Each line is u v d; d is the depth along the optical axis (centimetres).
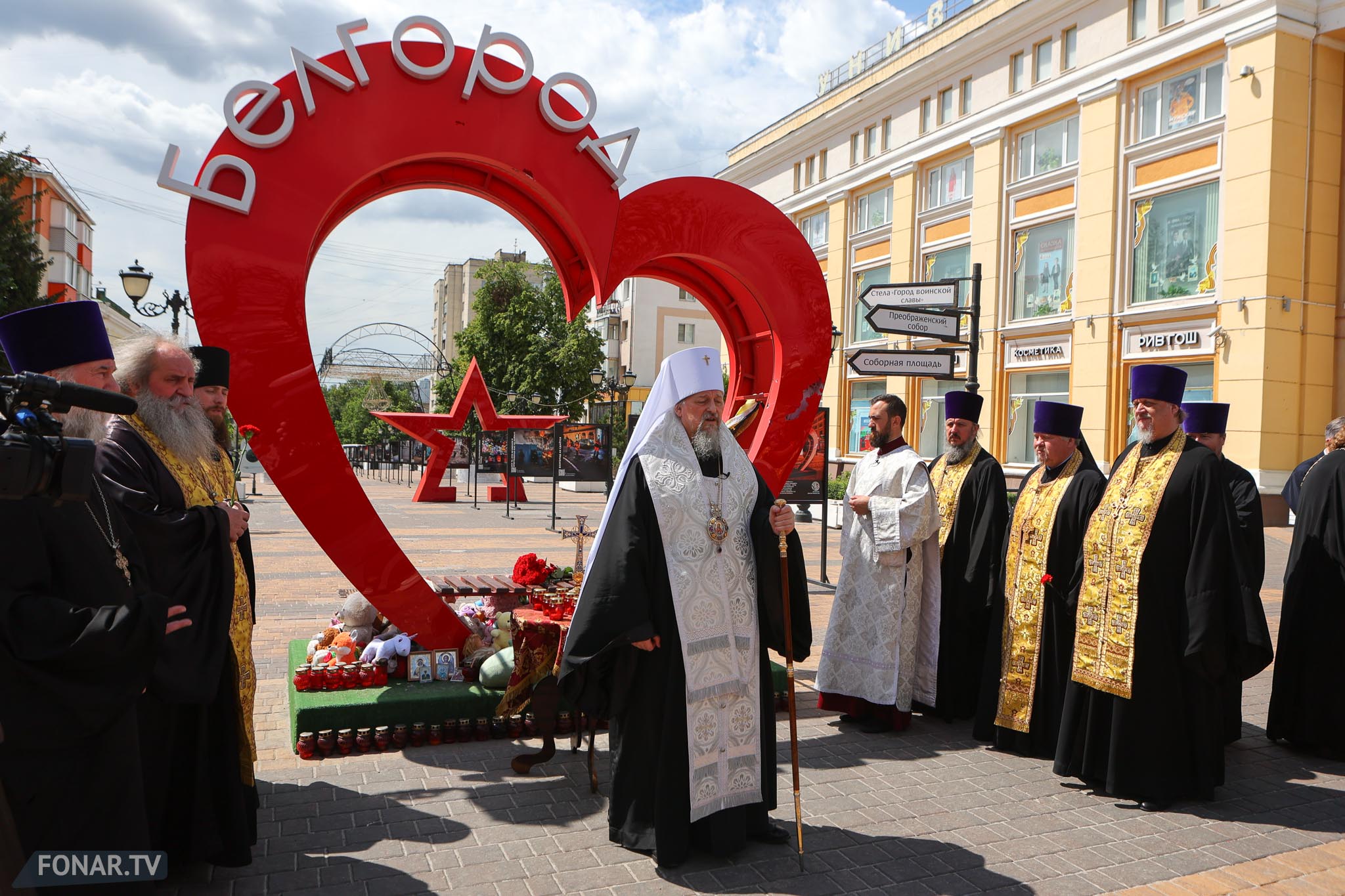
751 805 367
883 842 371
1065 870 348
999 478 552
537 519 1898
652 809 347
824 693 547
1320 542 503
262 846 351
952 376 851
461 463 2475
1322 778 466
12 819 196
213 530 300
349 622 527
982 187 2216
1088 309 1942
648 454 363
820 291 603
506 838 363
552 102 497
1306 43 1647
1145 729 418
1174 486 427
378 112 463
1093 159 1931
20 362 270
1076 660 441
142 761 296
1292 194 1645
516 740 485
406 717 467
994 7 2214
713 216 564
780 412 599
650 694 348
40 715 232
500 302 3616
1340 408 1689
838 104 2803
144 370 318
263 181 443
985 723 509
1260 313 1638
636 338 4859
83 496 206
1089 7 1955
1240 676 431
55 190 3161
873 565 527
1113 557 434
